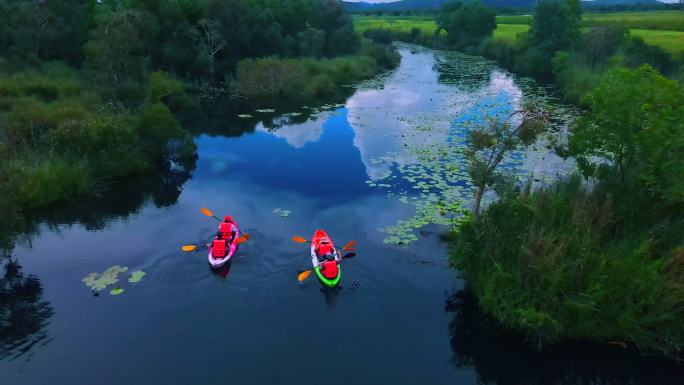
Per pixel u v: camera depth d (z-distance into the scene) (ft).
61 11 113.09
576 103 109.29
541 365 32.14
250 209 54.80
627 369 31.65
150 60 121.70
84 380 29.66
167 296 38.17
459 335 34.65
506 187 42.88
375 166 68.28
